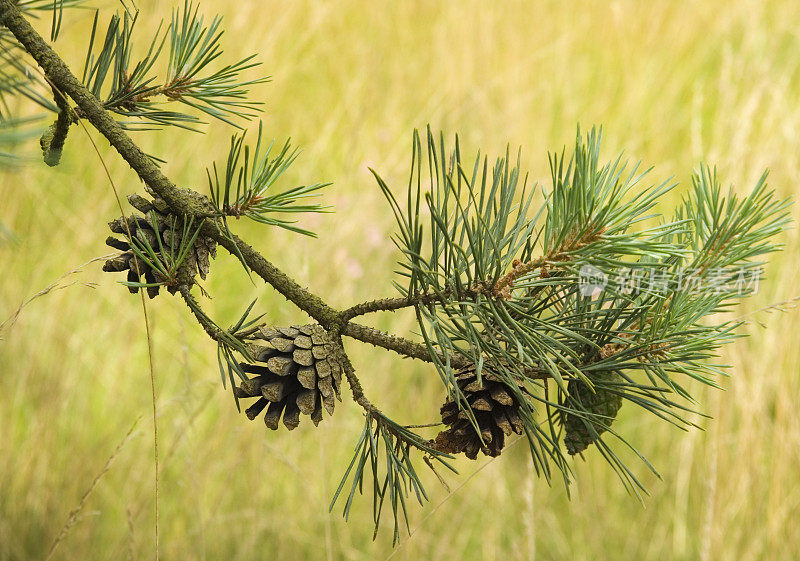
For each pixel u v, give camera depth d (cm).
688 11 541
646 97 467
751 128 396
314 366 172
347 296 356
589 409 176
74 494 304
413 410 337
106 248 378
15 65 173
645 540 314
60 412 323
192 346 358
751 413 312
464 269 172
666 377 173
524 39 518
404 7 535
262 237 392
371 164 414
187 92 181
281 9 496
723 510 305
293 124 454
